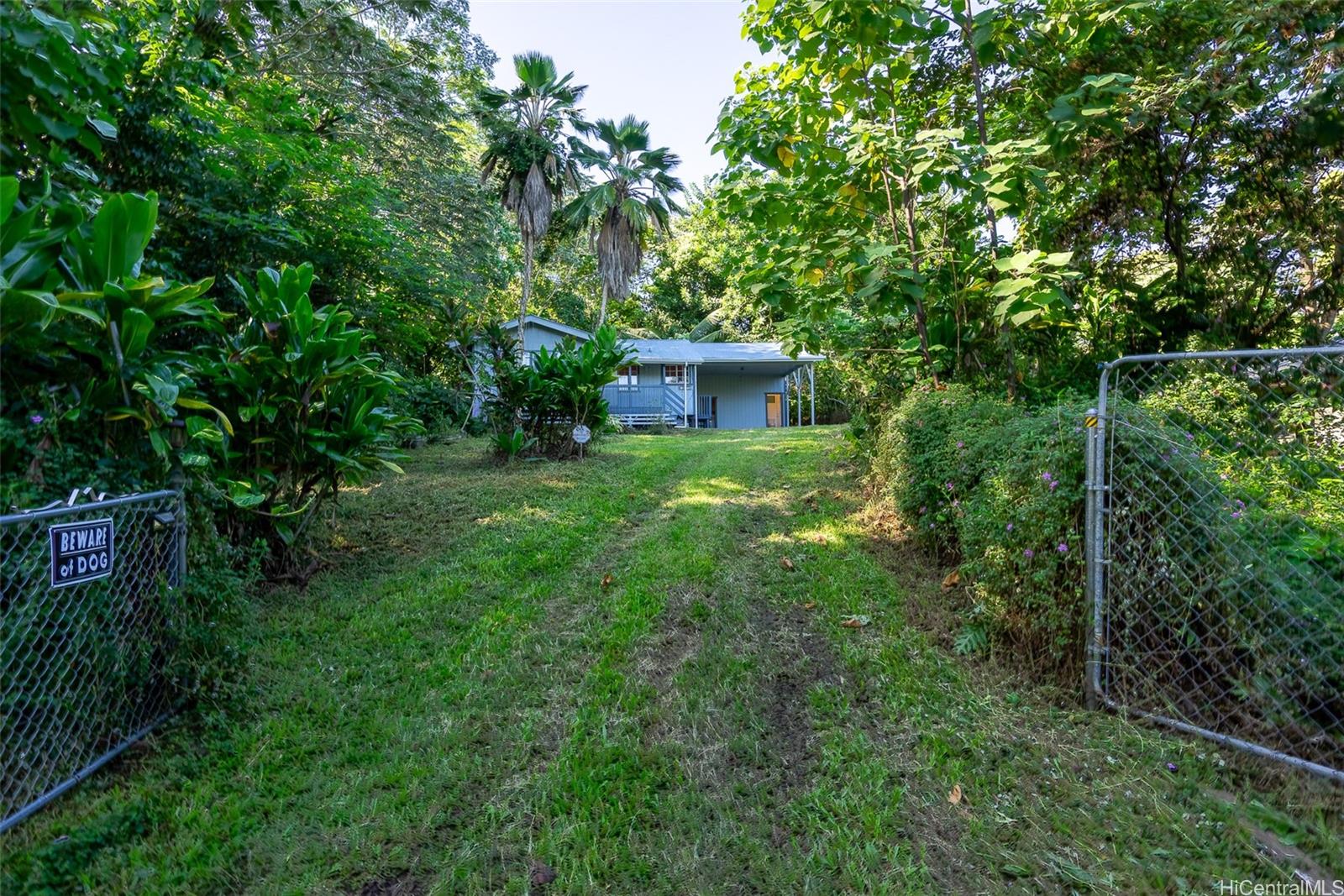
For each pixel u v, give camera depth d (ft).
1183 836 6.46
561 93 61.31
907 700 9.10
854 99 16.99
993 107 19.27
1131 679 8.79
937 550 14.46
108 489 8.03
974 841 6.52
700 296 108.27
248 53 26.50
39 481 7.48
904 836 6.63
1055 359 18.89
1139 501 8.73
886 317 19.93
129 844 6.48
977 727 8.45
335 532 16.97
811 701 9.27
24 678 6.88
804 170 17.25
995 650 10.32
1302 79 14.76
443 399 42.27
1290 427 10.87
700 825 6.86
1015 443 10.84
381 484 23.43
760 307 21.01
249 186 22.62
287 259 25.85
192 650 8.43
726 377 80.53
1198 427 10.87
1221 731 8.08
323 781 7.52
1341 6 13.21
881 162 16.07
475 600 13.01
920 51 17.90
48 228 8.20
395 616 12.15
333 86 41.70
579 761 7.88
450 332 42.09
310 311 13.15
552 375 30.25
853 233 17.51
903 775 7.59
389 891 6.02
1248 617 7.98
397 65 44.19
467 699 9.34
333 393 14.19
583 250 94.38
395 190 40.06
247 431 12.96
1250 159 16.57
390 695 9.47
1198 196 17.98
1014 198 14.64
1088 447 9.04
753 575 14.06
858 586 13.14
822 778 7.60
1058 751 7.92
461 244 50.31
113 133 10.52
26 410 7.75
